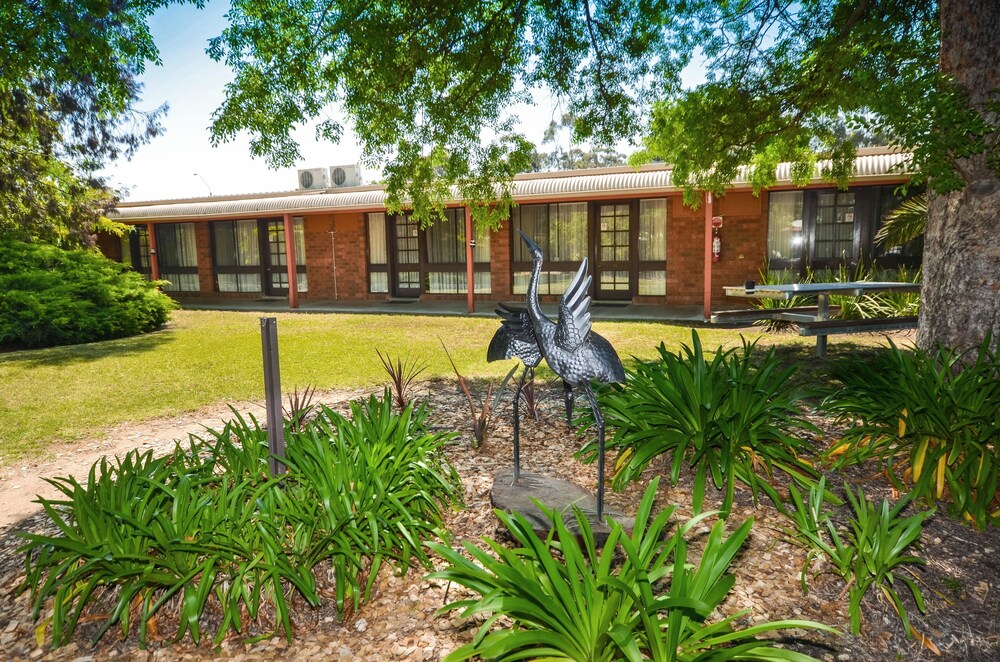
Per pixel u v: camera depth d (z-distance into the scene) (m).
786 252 13.77
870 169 11.48
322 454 3.52
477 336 11.38
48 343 12.15
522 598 2.35
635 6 7.36
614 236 15.41
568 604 2.29
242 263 19.38
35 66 7.22
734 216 13.86
